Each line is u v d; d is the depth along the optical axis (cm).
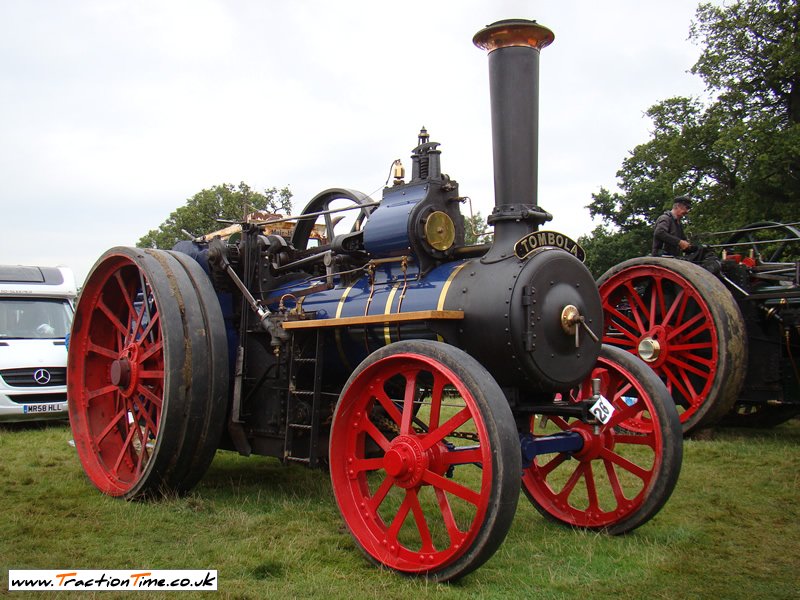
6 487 624
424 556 411
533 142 491
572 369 472
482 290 466
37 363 1074
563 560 446
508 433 383
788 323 880
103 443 664
